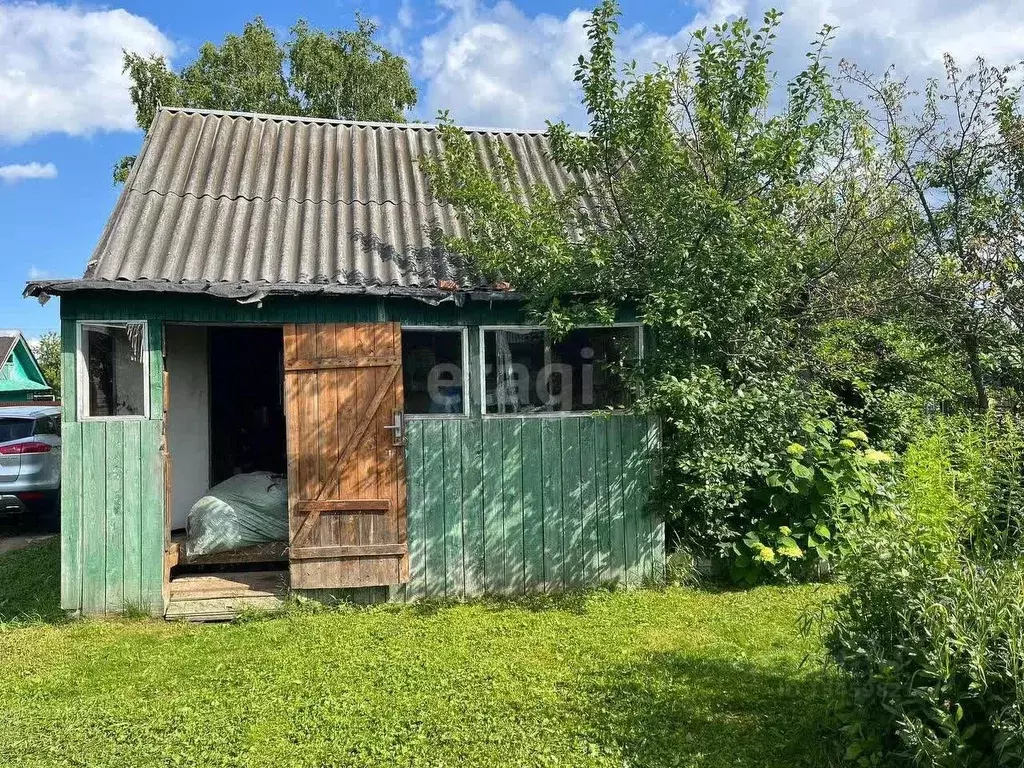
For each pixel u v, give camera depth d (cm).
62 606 605
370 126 952
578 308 634
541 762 363
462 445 666
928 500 343
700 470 642
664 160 639
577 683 458
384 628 575
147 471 616
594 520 685
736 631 552
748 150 651
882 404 730
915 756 288
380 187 817
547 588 677
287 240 698
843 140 748
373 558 639
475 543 666
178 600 630
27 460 995
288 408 636
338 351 641
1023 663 283
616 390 705
